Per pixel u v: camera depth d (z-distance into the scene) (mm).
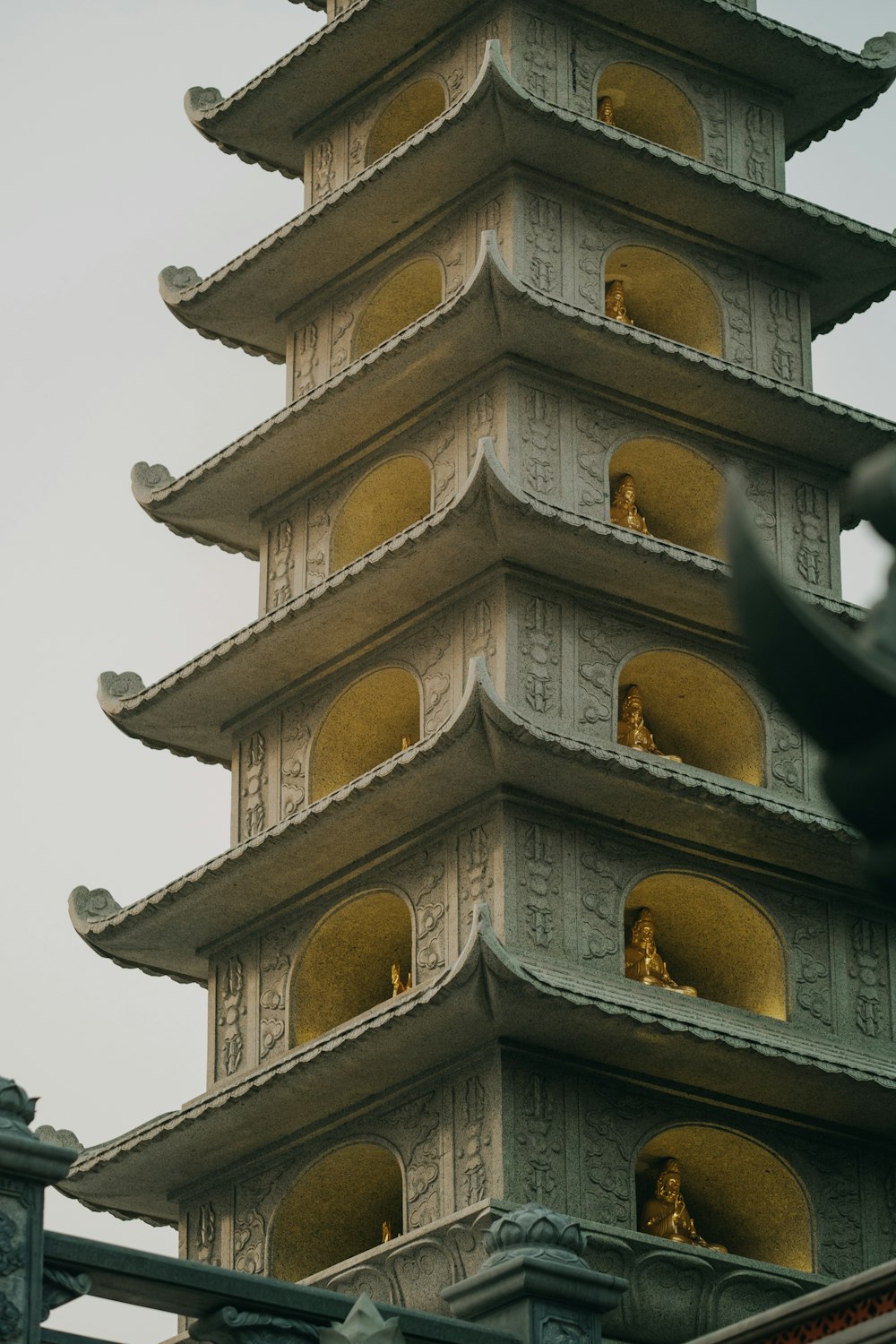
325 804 37250
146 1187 39375
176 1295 15555
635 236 42969
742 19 44375
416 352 39906
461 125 40688
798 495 42625
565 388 40781
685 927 39156
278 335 46406
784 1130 37094
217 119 46969
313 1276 35219
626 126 45625
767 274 44438
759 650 5191
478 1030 34438
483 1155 34438
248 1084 36469
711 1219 37781
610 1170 34969
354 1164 37156
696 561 38469
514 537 37562
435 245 42938
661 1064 35594
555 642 38469
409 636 39781
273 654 40844
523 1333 16938
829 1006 38406
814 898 39281
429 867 37469
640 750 38125
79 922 41031
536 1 44156
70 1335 15039
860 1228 36969
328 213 43094
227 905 39906
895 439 42344
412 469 41750
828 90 46000
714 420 41906
